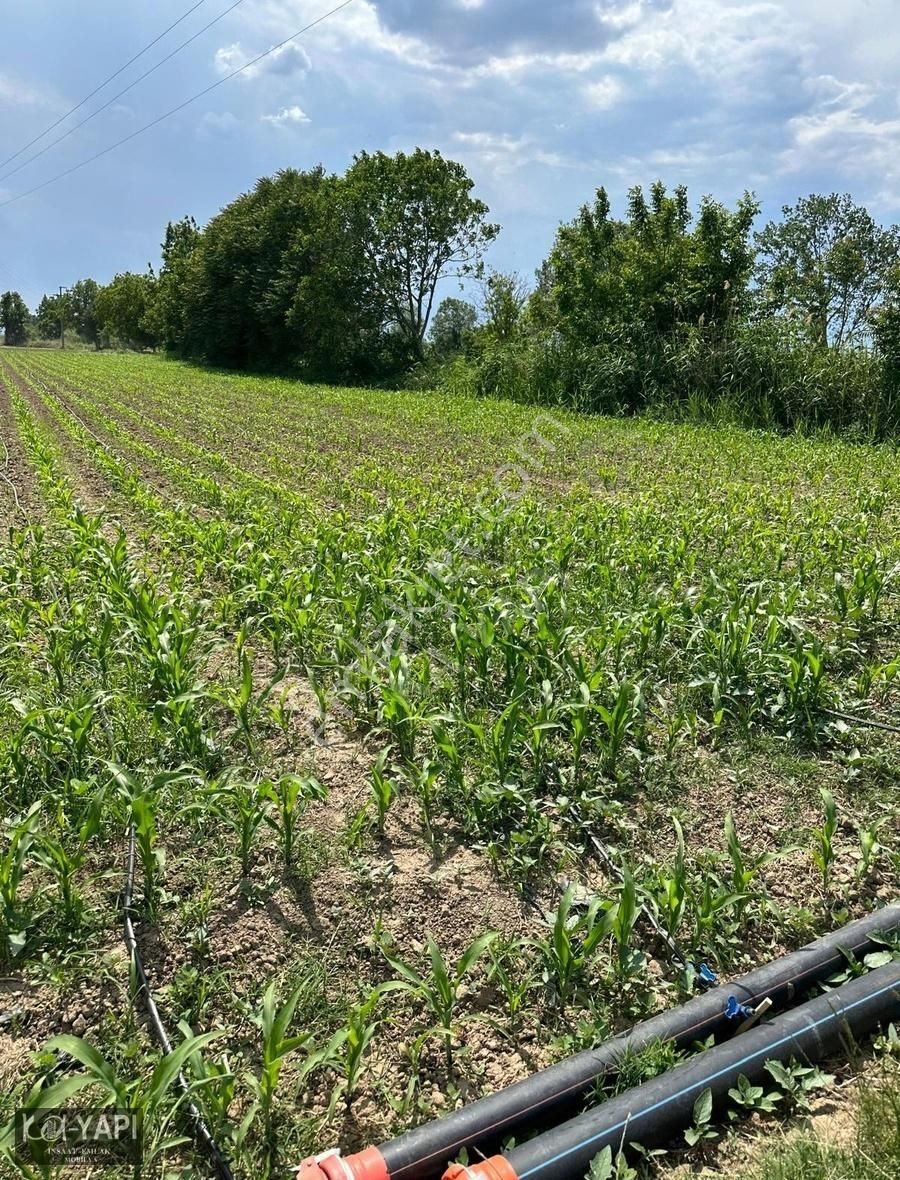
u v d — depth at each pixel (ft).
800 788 14.97
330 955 11.26
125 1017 10.19
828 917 12.00
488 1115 8.64
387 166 124.77
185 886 12.42
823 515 30.27
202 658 18.81
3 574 23.26
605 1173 7.92
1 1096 9.10
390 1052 9.86
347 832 13.65
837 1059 9.61
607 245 80.79
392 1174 8.09
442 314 148.97
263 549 26.37
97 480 42.19
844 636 20.42
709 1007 9.89
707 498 35.63
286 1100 9.19
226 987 10.66
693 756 15.84
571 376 79.05
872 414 57.41
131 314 245.65
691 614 20.42
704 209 71.46
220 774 14.39
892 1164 7.97
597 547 26.86
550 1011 10.41
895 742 16.25
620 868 12.80
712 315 72.08
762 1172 8.14
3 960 11.07
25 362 154.61
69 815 13.67
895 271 58.03
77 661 18.93
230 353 156.25
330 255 126.21
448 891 12.49
